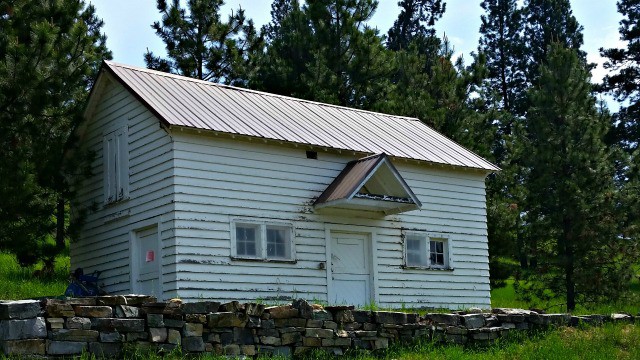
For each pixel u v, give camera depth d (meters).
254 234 19.25
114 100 20.86
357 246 21.12
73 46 21.09
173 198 18.06
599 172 30.55
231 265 18.56
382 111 36.47
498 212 33.72
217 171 18.75
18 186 19.53
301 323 14.06
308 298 19.75
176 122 18.12
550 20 64.56
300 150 20.25
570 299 30.50
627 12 54.81
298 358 13.85
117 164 20.38
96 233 21.23
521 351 15.66
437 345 15.65
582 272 30.00
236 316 13.30
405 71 39.41
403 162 22.06
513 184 35.31
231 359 12.78
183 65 36.00
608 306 28.88
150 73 21.20
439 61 39.41
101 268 20.81
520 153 35.16
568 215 30.16
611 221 30.14
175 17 36.06
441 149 23.84
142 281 19.23
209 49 36.22
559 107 31.75
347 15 39.06
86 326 11.80
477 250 23.44
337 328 14.52
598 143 31.06
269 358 13.23
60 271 27.62
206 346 12.91
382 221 21.56
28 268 27.16
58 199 21.80
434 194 22.70
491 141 39.31
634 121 55.16
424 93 36.03
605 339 16.89
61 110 21.05
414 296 21.81
